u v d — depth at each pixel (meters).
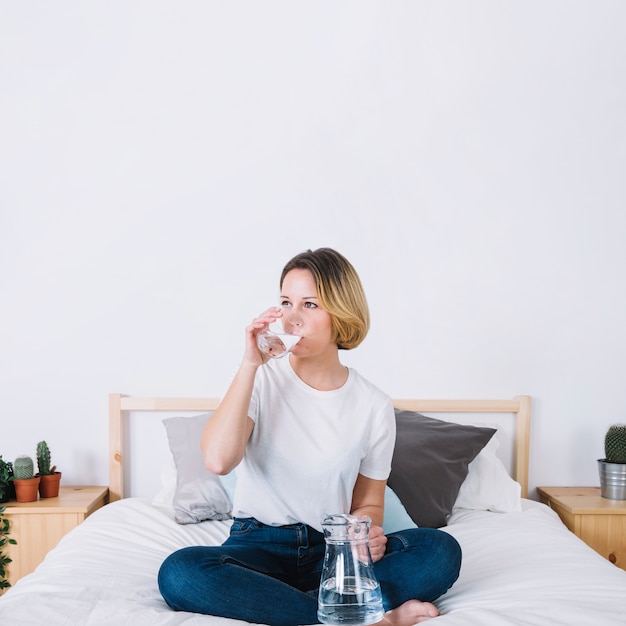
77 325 2.70
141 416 2.70
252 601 1.45
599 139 2.80
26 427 2.69
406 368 2.77
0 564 2.33
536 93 2.79
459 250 2.77
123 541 2.01
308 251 1.71
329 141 2.74
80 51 2.70
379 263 2.75
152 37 2.71
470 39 2.77
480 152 2.77
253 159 2.73
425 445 2.42
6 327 2.68
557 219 2.79
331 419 1.66
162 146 2.72
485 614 1.42
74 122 2.70
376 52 2.74
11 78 2.68
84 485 2.70
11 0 2.68
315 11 2.74
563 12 2.78
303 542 1.61
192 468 2.34
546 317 2.79
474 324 2.78
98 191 2.70
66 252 2.69
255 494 1.63
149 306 2.71
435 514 2.27
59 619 1.40
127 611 1.43
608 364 2.81
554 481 2.81
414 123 2.76
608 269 2.81
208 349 2.72
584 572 1.72
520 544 1.97
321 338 1.64
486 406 2.74
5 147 2.68
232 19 2.72
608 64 2.80
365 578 1.40
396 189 2.75
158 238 2.71
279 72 2.73
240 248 2.73
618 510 2.44
